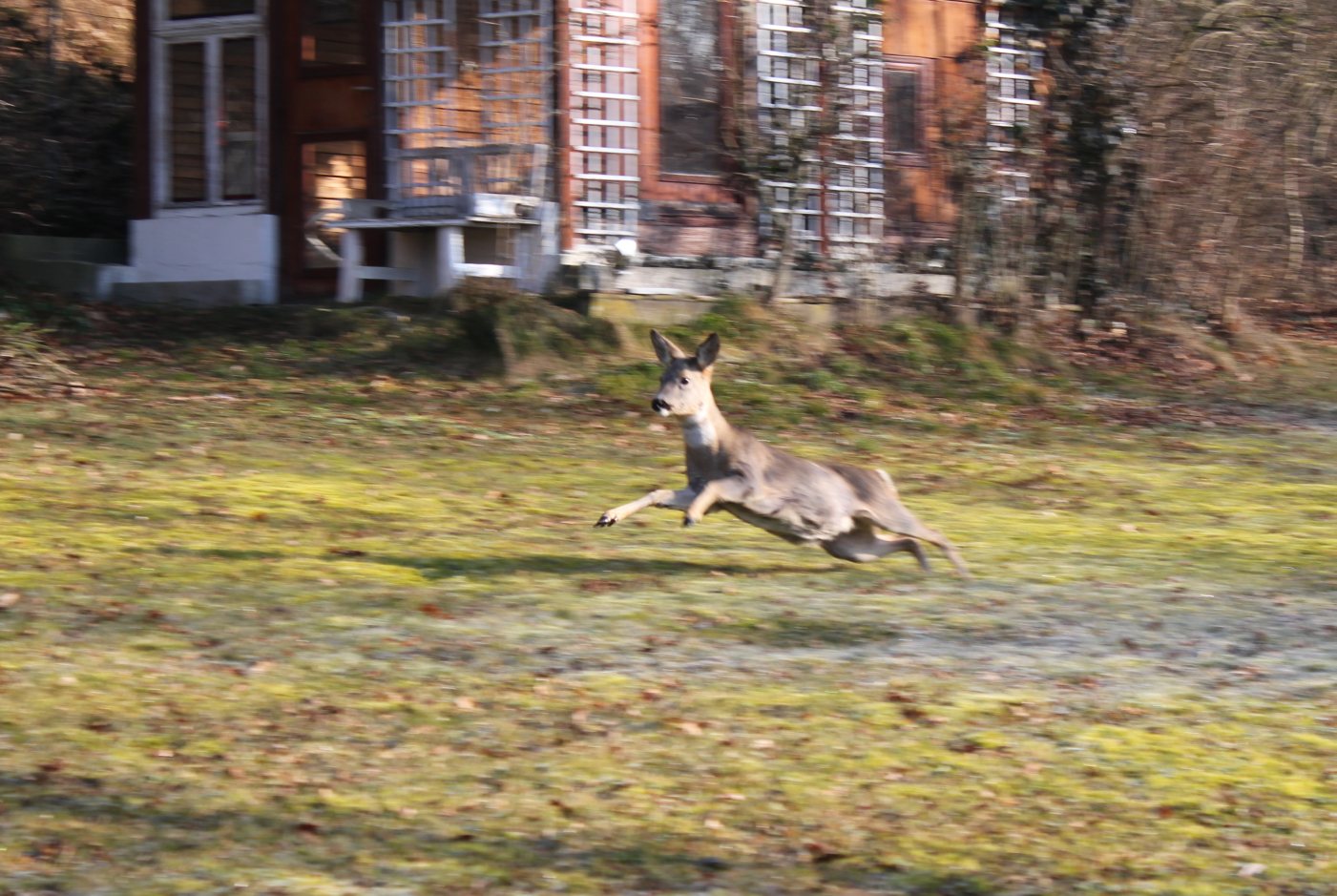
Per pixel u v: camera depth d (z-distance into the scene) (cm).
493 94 3288
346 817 988
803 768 1093
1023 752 1138
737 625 1455
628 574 1653
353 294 3262
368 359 2912
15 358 2786
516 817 997
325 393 2702
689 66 3338
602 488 2136
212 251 3553
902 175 3534
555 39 3175
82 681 1227
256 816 984
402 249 3331
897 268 3431
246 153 3534
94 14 4250
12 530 1738
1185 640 1454
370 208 3303
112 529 1770
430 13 3338
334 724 1153
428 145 3378
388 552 1719
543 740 1131
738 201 3394
